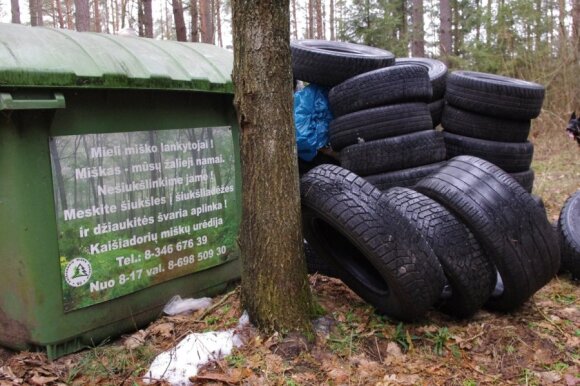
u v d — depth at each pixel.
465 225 3.85
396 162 5.61
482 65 15.36
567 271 5.11
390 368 3.39
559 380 3.32
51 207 3.42
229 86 4.25
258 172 3.46
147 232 3.93
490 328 3.86
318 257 4.58
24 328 3.49
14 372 3.35
